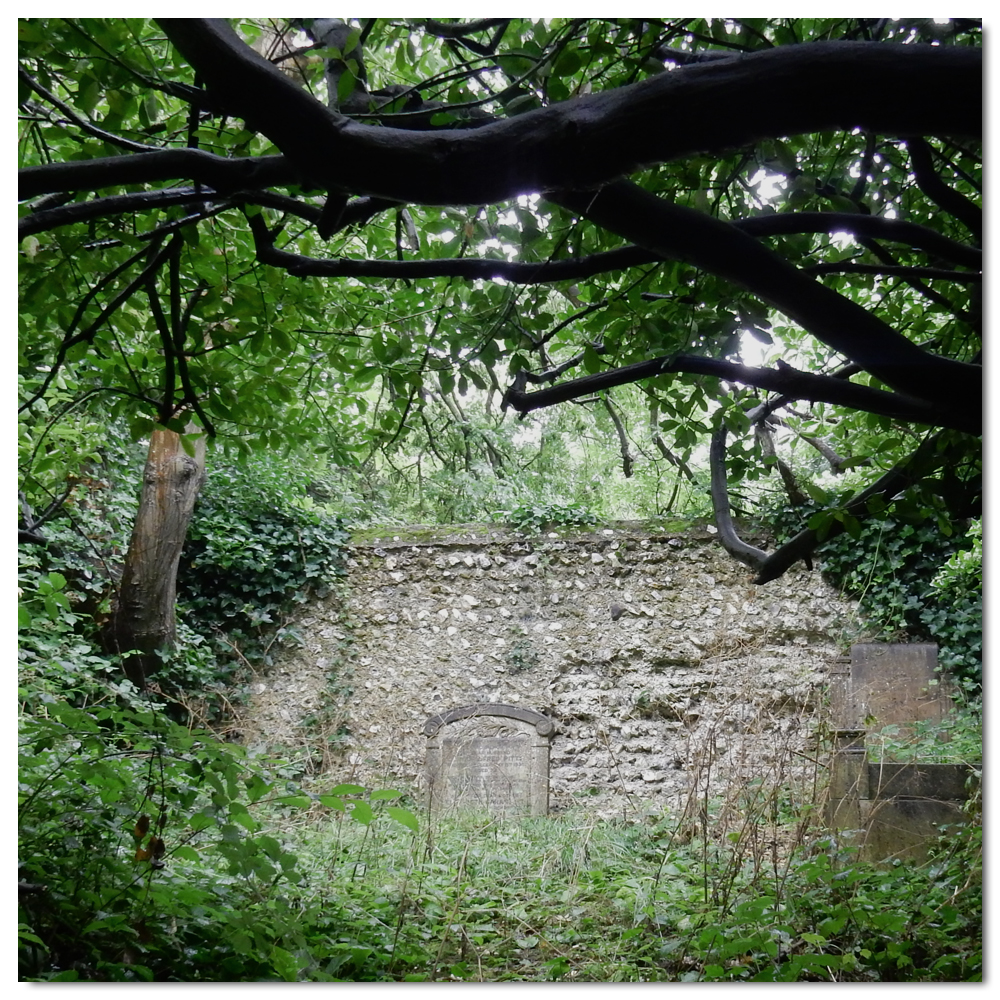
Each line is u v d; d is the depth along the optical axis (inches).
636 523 414.6
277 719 400.8
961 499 123.0
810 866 179.2
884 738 295.0
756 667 382.3
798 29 119.5
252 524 424.2
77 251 136.7
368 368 163.8
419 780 374.3
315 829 261.0
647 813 335.6
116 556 382.3
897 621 374.0
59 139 131.5
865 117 72.0
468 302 147.7
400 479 435.2
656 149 76.5
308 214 121.2
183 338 148.5
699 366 109.3
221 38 77.8
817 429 194.1
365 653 411.2
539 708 393.4
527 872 227.5
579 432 474.6
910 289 172.9
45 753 146.9
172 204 119.6
